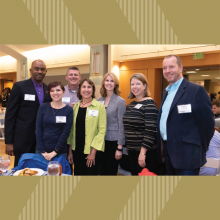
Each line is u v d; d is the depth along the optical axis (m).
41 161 1.92
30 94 2.33
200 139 1.65
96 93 6.57
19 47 8.70
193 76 5.32
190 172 1.66
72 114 2.15
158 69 5.96
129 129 2.11
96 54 6.56
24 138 2.30
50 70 9.03
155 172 2.09
